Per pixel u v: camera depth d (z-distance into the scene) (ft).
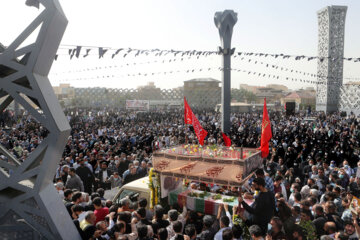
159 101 299.17
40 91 13.02
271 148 52.39
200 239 18.34
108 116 157.99
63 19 13.79
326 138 66.23
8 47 12.91
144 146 58.49
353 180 30.09
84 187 34.17
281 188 28.96
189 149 25.82
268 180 27.66
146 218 21.24
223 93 73.87
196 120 29.19
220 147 26.35
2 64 12.96
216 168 22.24
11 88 13.05
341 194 24.61
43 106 13.10
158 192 24.77
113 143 66.90
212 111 240.12
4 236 13.44
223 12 70.64
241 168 21.36
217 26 72.54
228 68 72.38
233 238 16.90
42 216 13.25
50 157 13.25
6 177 13.30
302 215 18.62
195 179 23.08
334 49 244.01
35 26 12.90
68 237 14.14
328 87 248.93
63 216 14.46
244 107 242.58
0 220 13.48
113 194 33.83
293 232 17.37
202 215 23.30
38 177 13.23
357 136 73.36
